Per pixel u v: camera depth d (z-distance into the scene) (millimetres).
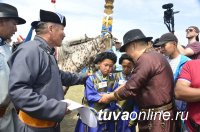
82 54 4969
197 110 2682
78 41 5016
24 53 2275
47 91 2377
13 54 2352
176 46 3992
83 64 5004
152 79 2916
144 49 3049
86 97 3416
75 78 3217
